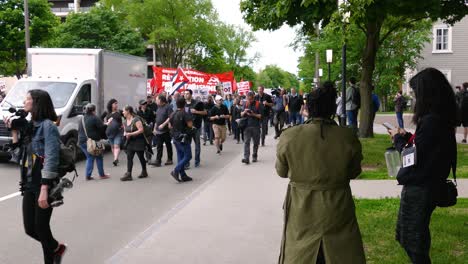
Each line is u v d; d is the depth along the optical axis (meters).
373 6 11.20
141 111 16.89
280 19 14.36
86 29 51.00
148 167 14.41
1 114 13.98
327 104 3.83
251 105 14.13
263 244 6.36
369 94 18.02
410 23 17.77
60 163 5.12
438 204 4.13
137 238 6.78
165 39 61.53
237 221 7.54
